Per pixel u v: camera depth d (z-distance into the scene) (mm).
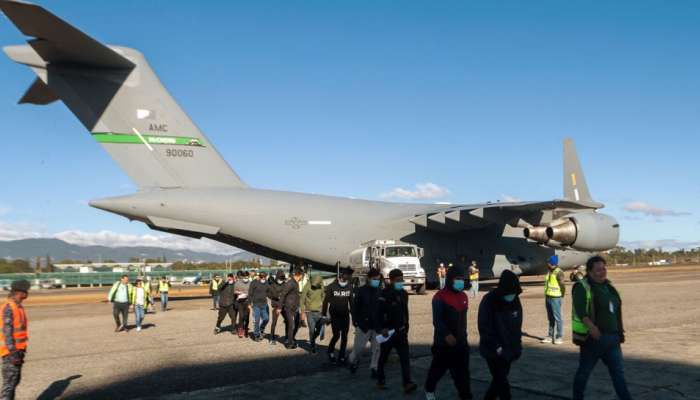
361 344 7289
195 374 7539
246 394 6359
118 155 18500
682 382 6512
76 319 15703
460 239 23531
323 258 21953
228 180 20766
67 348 10031
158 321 14766
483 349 5254
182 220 19578
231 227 20312
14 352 5594
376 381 6941
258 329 10805
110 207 18859
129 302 12930
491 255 23938
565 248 21828
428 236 23016
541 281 30266
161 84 18906
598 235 21375
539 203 19859
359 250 21547
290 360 8539
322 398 6145
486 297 5328
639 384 6426
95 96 17781
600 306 5191
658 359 7805
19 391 6668
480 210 20531
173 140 19297
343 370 7711
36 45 15422
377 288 7211
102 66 17719
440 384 6664
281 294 9945
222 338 11180
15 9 12672
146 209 18953
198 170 19906
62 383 7070
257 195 21141
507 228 24406
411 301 18031
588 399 5832
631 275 39656
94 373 7691
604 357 5238
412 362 8023
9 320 5590
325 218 21875
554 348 8961
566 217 21688
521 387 6391
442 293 5664
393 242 20828
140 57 18453
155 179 19172
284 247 21422
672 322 11789
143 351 9586
